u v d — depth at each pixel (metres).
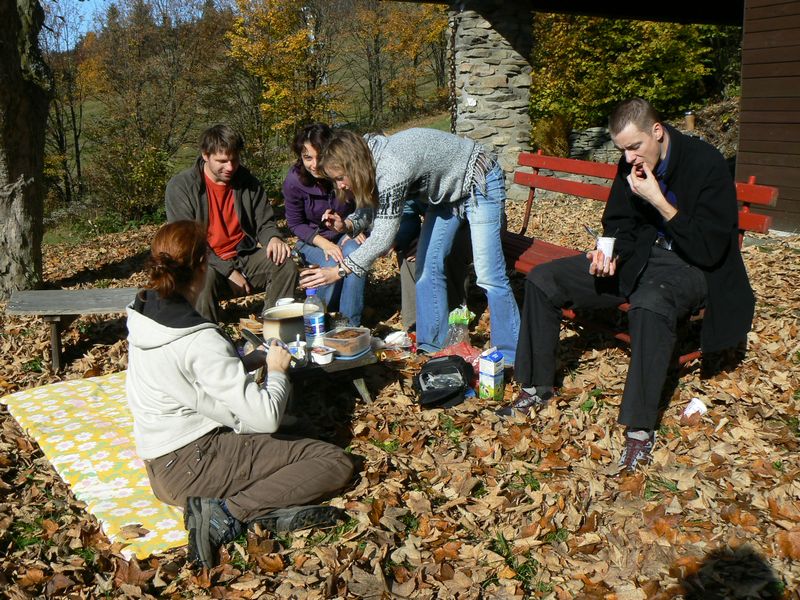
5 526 2.90
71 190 18.91
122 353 4.82
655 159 3.26
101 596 2.52
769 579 2.45
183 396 2.71
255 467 2.81
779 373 3.82
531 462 3.25
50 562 2.69
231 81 20.41
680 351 4.00
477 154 3.97
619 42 17.78
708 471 3.06
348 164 3.48
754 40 7.82
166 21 18.38
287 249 4.77
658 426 3.46
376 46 29.28
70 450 3.36
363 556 2.67
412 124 29.38
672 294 3.21
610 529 2.77
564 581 2.52
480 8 10.68
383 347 4.46
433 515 2.91
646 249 3.45
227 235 4.85
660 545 2.64
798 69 7.42
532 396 3.62
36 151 6.39
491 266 4.05
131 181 13.25
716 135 15.12
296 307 3.90
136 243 10.16
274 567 2.62
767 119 7.84
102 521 2.84
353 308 4.68
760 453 3.16
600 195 4.92
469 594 2.47
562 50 18.23
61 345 4.72
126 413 3.73
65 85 18.16
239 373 2.69
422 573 2.58
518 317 4.13
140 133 17.72
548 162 5.43
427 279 4.32
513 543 2.73
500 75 10.86
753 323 4.54
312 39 21.69
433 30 29.00
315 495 2.89
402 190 3.68
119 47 18.11
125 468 3.22
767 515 2.77
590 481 3.04
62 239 12.28
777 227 7.91
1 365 4.70
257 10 20.41
